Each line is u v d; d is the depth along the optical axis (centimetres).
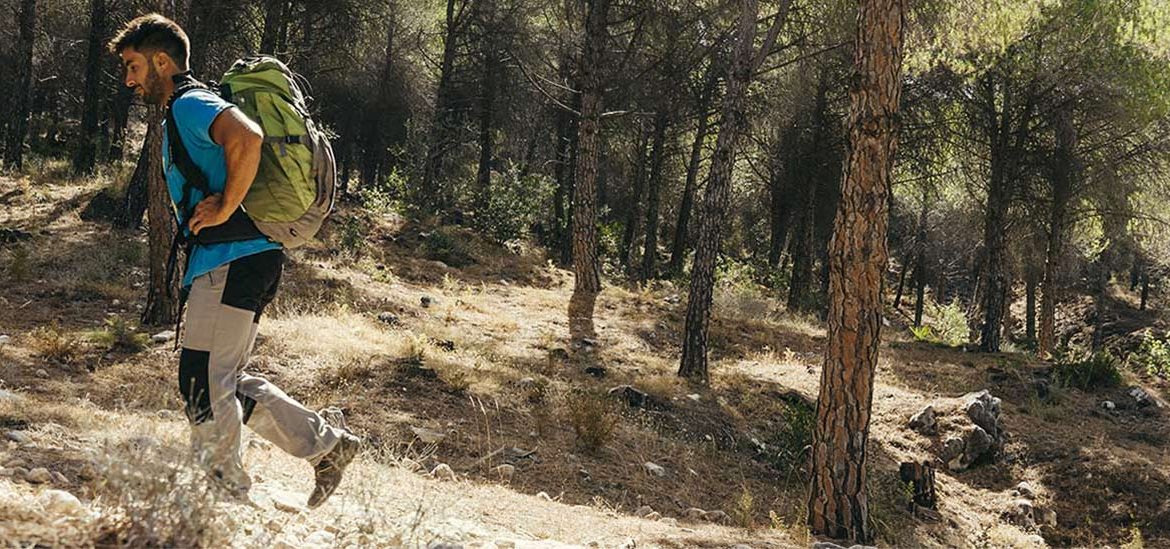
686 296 2330
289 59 1983
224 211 308
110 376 846
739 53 1355
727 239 4506
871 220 728
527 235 2864
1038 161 2233
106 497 287
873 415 1384
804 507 822
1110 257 3425
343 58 2320
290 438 334
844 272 736
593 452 915
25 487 329
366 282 1714
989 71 2097
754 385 1402
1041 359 2178
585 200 2072
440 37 3300
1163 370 2286
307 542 317
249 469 461
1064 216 2388
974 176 2534
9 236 1590
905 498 1074
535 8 2789
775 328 2006
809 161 2541
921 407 1375
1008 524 1121
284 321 1178
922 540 941
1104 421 1538
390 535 336
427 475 621
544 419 982
